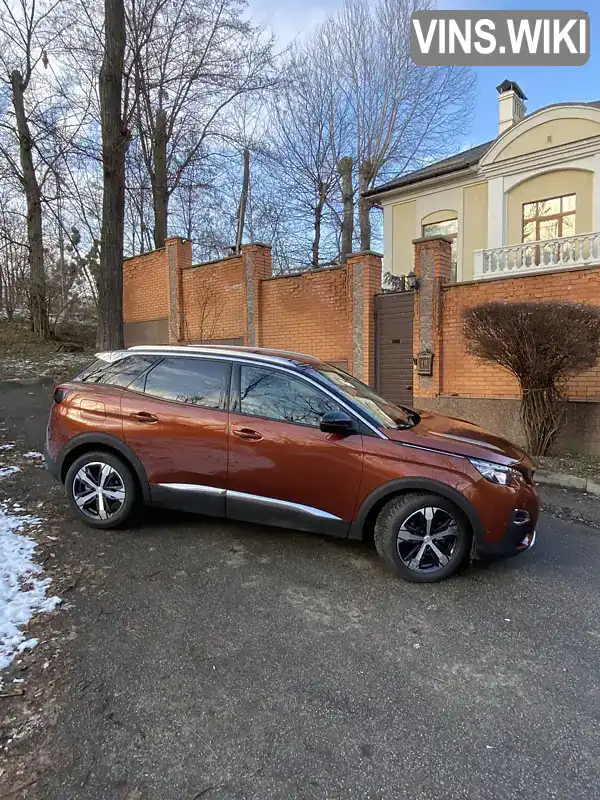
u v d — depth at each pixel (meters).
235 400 4.14
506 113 18.00
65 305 17.05
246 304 12.01
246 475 4.00
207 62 16.97
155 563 3.86
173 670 2.64
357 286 10.11
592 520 5.16
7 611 3.10
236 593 3.46
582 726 2.32
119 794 1.91
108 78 10.15
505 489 3.61
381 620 3.18
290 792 1.95
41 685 2.49
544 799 1.93
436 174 16.66
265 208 27.08
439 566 3.67
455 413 8.97
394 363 9.79
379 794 1.95
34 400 10.10
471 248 16.45
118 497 4.37
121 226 10.64
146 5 14.27
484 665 2.75
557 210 14.64
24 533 4.29
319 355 10.80
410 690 2.54
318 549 4.19
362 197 19.05
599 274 7.49
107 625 3.03
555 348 6.69
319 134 25.72
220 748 2.15
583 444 7.56
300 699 2.46
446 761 2.11
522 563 4.05
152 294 14.58
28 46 14.30
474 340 7.43
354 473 3.75
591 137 13.69
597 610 3.33
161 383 4.41
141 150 17.91
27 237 16.36
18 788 1.92
